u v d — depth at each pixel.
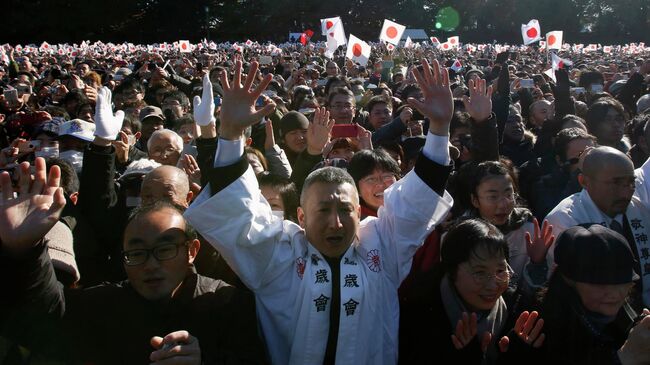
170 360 1.93
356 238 2.47
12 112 7.85
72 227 3.16
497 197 3.14
